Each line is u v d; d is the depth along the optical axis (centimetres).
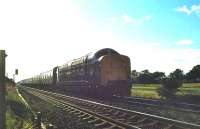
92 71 3488
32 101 3647
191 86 5578
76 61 4338
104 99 3284
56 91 6019
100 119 1595
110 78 3297
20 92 6234
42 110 2505
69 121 1700
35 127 1343
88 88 3647
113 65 3319
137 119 1594
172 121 1330
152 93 4172
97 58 3428
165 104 2502
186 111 1917
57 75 6038
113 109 2003
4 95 686
